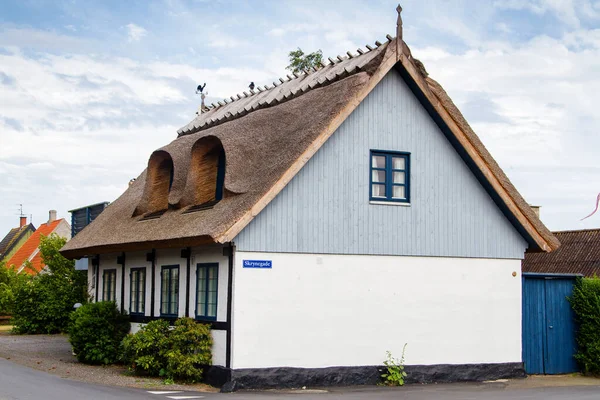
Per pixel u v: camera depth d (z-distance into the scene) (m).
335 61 23.30
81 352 22.97
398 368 19.22
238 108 25.75
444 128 20.53
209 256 19.08
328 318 18.67
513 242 21.53
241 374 17.53
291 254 18.38
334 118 18.61
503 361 20.92
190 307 19.81
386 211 19.73
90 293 28.52
